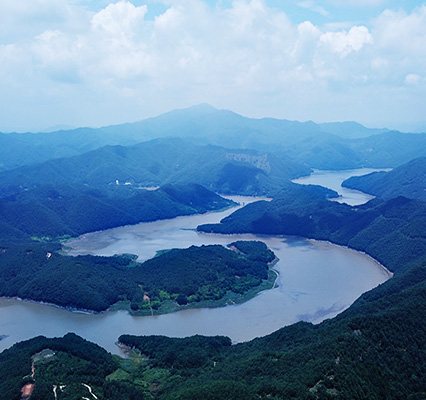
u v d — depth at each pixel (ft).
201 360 552.41
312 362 457.68
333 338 495.82
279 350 533.55
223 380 449.48
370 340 493.77
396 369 463.83
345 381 421.18
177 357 563.89
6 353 559.38
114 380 492.95
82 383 475.31
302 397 398.21
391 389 438.40
